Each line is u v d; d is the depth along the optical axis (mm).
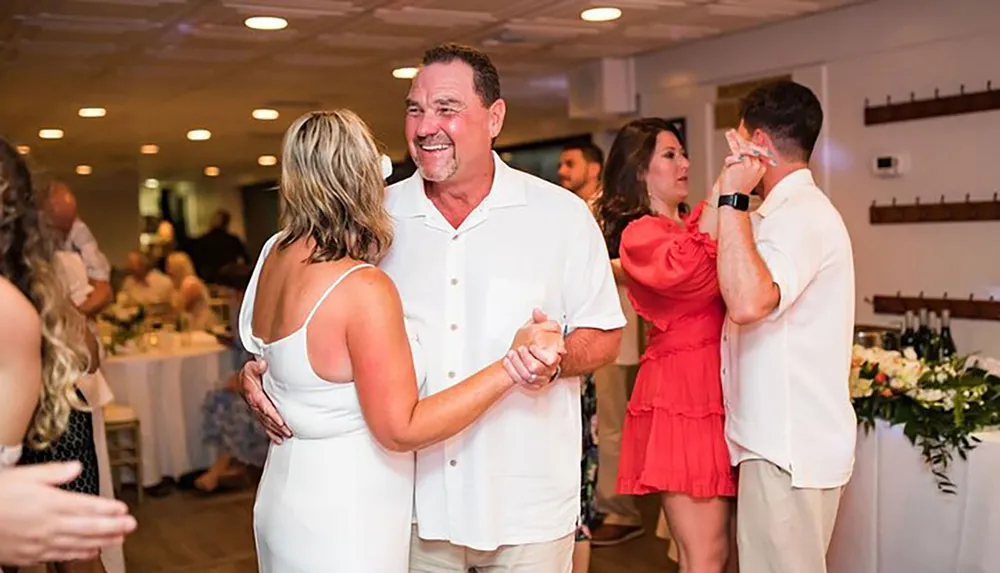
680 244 2672
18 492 1292
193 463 6211
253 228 17297
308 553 2041
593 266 2305
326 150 2016
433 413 1977
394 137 10141
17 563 1311
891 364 3215
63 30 4508
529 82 6742
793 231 2578
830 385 2656
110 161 11930
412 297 2270
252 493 5938
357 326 1960
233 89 6535
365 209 2045
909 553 3170
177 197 17062
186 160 12414
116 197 14125
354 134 2039
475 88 2158
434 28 4723
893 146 4445
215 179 16344
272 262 2121
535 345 1991
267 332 2096
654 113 5879
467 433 2203
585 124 9328
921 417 3072
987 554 2986
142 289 8492
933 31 4211
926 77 4273
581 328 2311
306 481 2053
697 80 5508
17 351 1506
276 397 2090
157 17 4285
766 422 2648
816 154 4836
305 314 1990
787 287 2531
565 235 2283
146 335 6359
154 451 6023
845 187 4711
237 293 6375
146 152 10984
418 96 2168
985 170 4051
